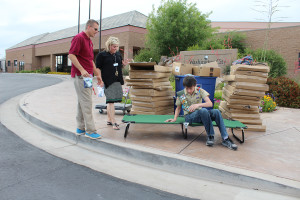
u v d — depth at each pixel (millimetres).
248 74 4641
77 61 3734
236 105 4883
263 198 2531
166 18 14656
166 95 5812
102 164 3375
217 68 5355
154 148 3539
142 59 15469
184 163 3105
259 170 2914
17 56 39875
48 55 33094
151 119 4250
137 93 5566
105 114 6258
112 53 4590
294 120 6145
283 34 15812
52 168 3152
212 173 2939
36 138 4480
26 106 6832
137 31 19375
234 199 2502
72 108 6824
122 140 3922
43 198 2398
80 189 2627
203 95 3941
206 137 4309
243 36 17031
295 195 2555
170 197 2525
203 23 14688
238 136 4465
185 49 14867
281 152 3629
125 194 2559
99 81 4465
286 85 8844
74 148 4012
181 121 4137
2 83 16422
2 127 5113
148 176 3027
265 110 7379
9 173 2936
